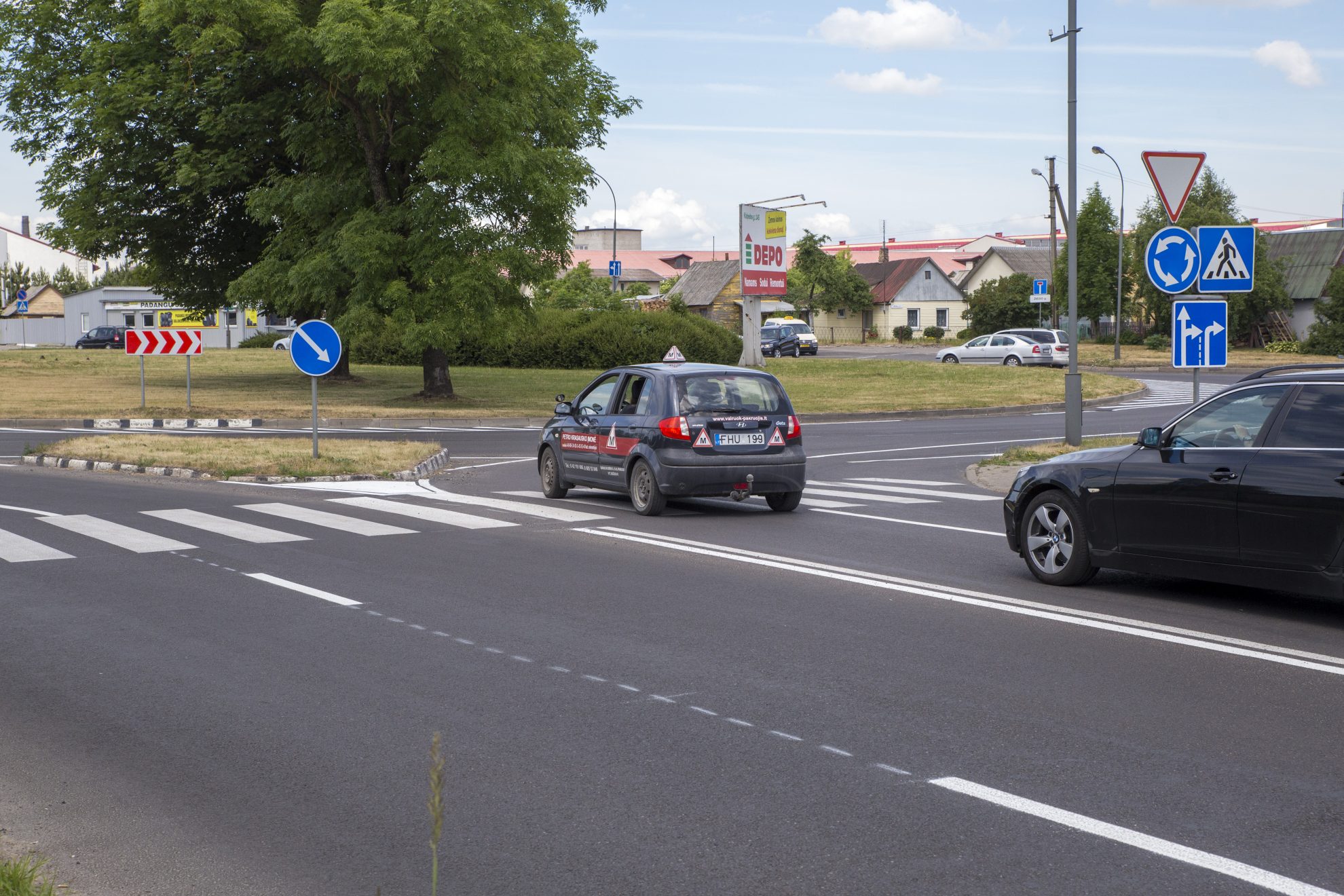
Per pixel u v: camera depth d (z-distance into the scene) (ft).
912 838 15.03
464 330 100.83
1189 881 13.71
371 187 108.27
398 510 46.88
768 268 162.50
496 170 97.66
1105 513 30.14
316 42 93.56
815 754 18.34
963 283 313.12
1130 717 20.02
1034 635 26.07
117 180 114.11
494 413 99.91
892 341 287.48
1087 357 195.00
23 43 114.83
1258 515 26.81
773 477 45.68
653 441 45.34
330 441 72.02
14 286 354.74
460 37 94.63
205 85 104.83
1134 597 30.12
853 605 29.32
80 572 33.88
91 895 13.67
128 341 93.04
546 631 26.63
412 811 16.17
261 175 115.14
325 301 103.19
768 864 14.33
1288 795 16.38
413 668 23.62
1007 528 33.19
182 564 35.04
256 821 15.85
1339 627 26.68
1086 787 16.74
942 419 104.94
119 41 108.99
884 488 55.52
